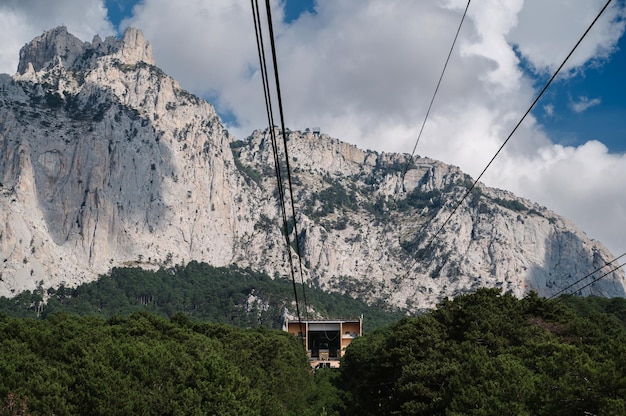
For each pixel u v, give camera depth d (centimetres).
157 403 7681
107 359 8219
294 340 18338
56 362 8750
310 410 11688
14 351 8506
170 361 8519
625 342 7831
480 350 9450
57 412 7312
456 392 8244
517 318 10944
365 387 11856
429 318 11269
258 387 10012
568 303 17225
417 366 9638
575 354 6744
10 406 7112
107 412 7412
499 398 6919
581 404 6188
